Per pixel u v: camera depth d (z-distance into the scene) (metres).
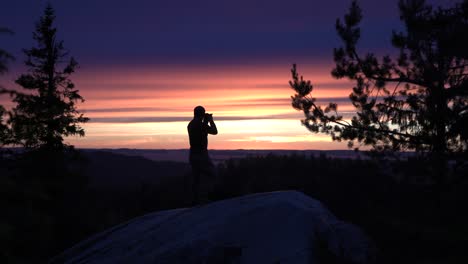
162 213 9.10
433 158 11.45
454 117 11.85
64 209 15.55
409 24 13.02
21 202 3.80
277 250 5.88
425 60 13.20
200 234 6.62
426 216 8.80
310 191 10.71
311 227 6.22
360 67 14.52
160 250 6.65
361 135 14.21
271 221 6.39
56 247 13.58
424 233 7.44
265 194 7.68
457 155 11.49
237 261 5.89
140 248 7.15
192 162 9.25
